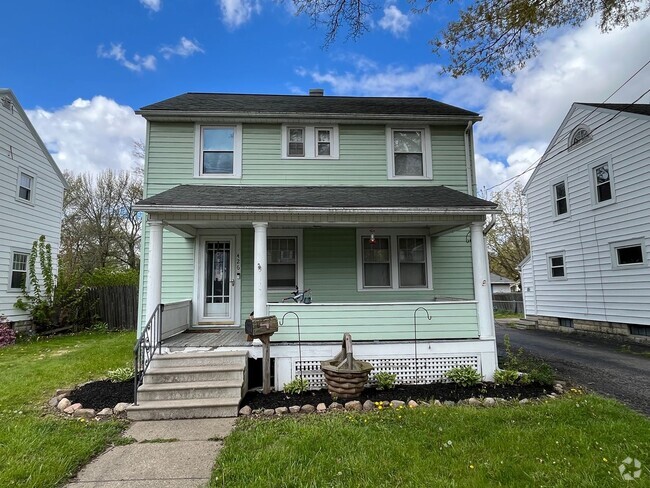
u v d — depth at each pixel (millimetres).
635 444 3508
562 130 13203
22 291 12688
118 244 28375
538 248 14703
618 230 10906
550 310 13992
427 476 3010
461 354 6324
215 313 8180
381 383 5699
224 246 8375
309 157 8695
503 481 2926
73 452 3568
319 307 6312
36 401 5297
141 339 5273
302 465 3234
